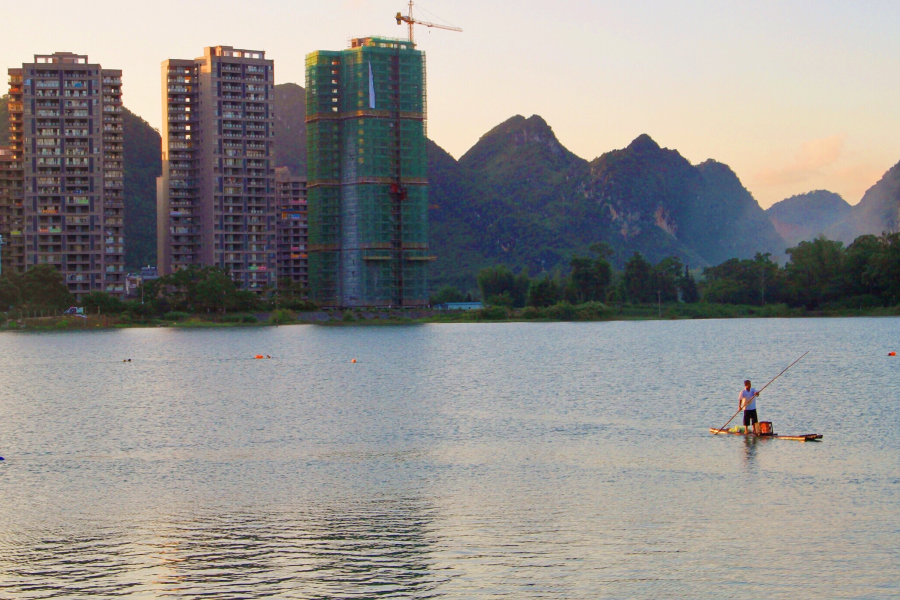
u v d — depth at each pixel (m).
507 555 42.19
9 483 58.06
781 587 37.72
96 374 142.50
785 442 68.75
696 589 37.72
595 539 44.25
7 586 39.25
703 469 59.25
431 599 37.38
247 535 45.84
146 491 55.50
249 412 92.94
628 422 81.62
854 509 48.59
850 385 109.94
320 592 38.28
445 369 147.88
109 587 39.06
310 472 60.84
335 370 148.00
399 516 49.03
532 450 67.81
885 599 36.47
